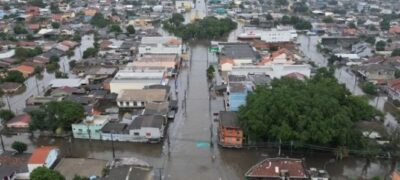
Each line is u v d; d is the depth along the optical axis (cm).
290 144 7406
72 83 11438
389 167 7338
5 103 10588
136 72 11806
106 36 18425
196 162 7412
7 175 6475
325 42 17650
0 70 13012
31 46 16300
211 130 8712
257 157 7594
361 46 15900
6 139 8469
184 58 15188
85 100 9981
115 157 7612
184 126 8969
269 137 7600
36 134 8550
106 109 9869
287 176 6181
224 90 11244
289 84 8775
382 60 13738
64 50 15975
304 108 7300
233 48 15212
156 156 7675
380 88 11662
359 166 7381
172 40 15475
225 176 6938
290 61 13388
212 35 18875
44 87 11781
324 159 7469
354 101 8231
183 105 10250
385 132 7912
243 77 11044
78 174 6769
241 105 8481
